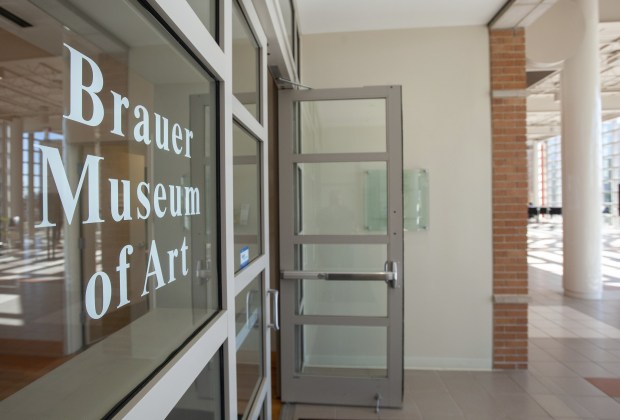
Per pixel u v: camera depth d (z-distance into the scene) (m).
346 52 3.33
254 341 1.73
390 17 3.12
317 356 2.80
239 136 1.47
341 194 2.75
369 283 2.74
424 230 3.31
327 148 2.75
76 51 0.54
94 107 0.58
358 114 2.72
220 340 1.03
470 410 2.64
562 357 3.53
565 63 5.77
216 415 1.08
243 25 1.55
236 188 1.42
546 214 21.89
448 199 3.30
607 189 18.41
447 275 3.30
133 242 0.68
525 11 2.90
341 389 2.71
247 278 1.48
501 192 3.25
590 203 5.66
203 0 1.02
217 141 1.10
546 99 12.76
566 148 5.85
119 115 0.64
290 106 2.71
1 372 0.43
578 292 5.74
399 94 2.66
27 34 0.47
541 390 2.91
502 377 3.12
